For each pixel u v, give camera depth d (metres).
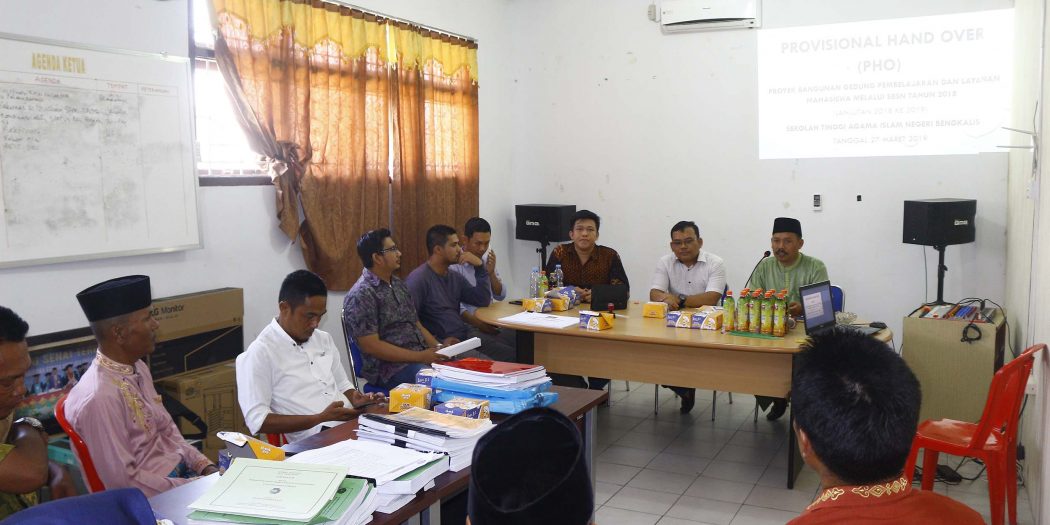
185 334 3.71
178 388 3.57
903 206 5.39
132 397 2.22
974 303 4.79
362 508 1.69
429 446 2.05
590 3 6.38
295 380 2.84
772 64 5.80
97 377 2.17
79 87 3.35
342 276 4.79
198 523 1.60
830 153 5.69
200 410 3.64
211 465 2.40
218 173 4.16
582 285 5.08
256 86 4.21
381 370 3.74
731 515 3.40
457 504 2.38
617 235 6.48
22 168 3.16
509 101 6.73
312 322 2.84
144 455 2.23
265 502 1.61
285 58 4.36
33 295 3.25
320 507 1.58
